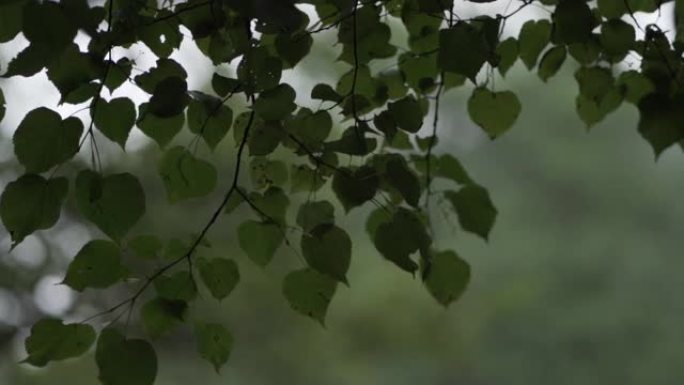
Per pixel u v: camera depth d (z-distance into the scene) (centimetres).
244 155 1078
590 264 2203
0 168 911
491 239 2241
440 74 548
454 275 541
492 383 2103
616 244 2209
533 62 546
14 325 1084
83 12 505
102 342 514
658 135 538
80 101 513
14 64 505
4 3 504
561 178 2273
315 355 1659
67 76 509
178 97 512
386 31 535
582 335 2161
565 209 2284
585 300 2186
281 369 1661
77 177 509
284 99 516
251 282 1448
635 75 546
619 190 2264
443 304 542
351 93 521
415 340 1689
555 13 527
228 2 509
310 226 523
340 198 522
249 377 1655
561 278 2206
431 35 541
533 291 2097
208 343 525
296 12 510
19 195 507
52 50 503
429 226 544
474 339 1948
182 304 522
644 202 2247
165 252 526
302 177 533
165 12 519
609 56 540
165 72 516
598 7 540
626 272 2198
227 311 1526
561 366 2150
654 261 2191
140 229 1138
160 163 523
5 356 1163
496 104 546
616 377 2138
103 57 510
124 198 510
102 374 514
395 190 534
